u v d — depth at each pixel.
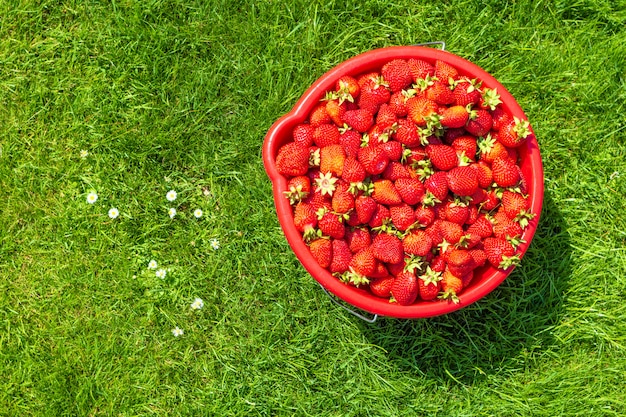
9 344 1.25
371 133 1.08
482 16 1.26
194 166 1.27
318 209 1.07
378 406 1.25
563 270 1.25
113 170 1.27
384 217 1.08
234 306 1.26
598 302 1.25
